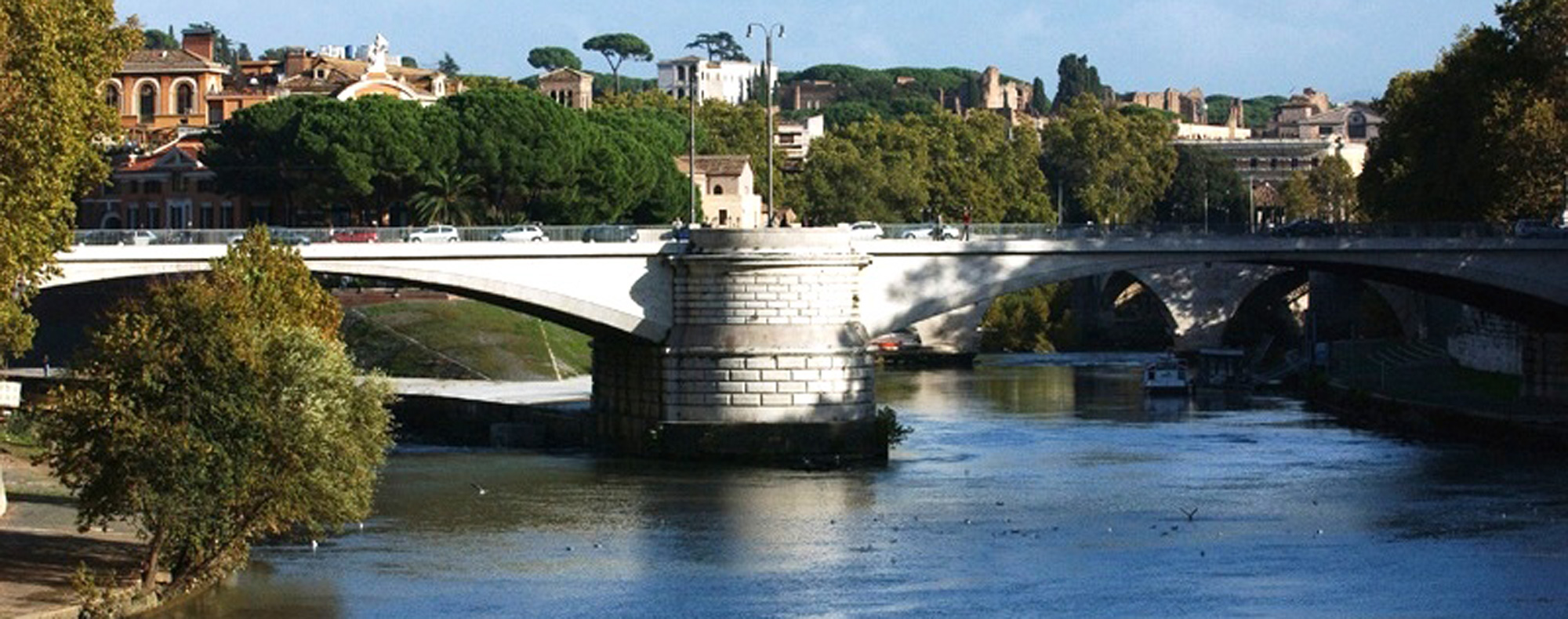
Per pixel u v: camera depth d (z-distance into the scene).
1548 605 88.69
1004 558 98.88
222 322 81.69
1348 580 93.75
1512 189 156.50
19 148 88.38
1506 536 103.69
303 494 82.38
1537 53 159.75
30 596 81.06
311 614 85.69
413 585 91.94
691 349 131.75
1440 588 91.88
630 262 133.88
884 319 140.75
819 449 131.38
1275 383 196.88
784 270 131.25
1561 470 126.75
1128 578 94.06
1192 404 176.50
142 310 83.06
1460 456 134.50
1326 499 115.62
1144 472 127.19
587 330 140.75
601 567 96.69
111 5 103.31
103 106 99.75
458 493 118.62
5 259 88.19
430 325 192.38
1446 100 169.00
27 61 90.94
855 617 86.69
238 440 81.19
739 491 118.81
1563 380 154.25
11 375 172.12
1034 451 138.62
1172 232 145.12
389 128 193.88
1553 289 148.50
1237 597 90.25
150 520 81.62
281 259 105.38
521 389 175.00
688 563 97.69
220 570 88.25
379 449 86.81
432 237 133.50
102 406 79.81
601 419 143.25
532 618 86.12
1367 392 163.12
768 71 149.00
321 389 83.12
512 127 197.88
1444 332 198.75
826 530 106.12
